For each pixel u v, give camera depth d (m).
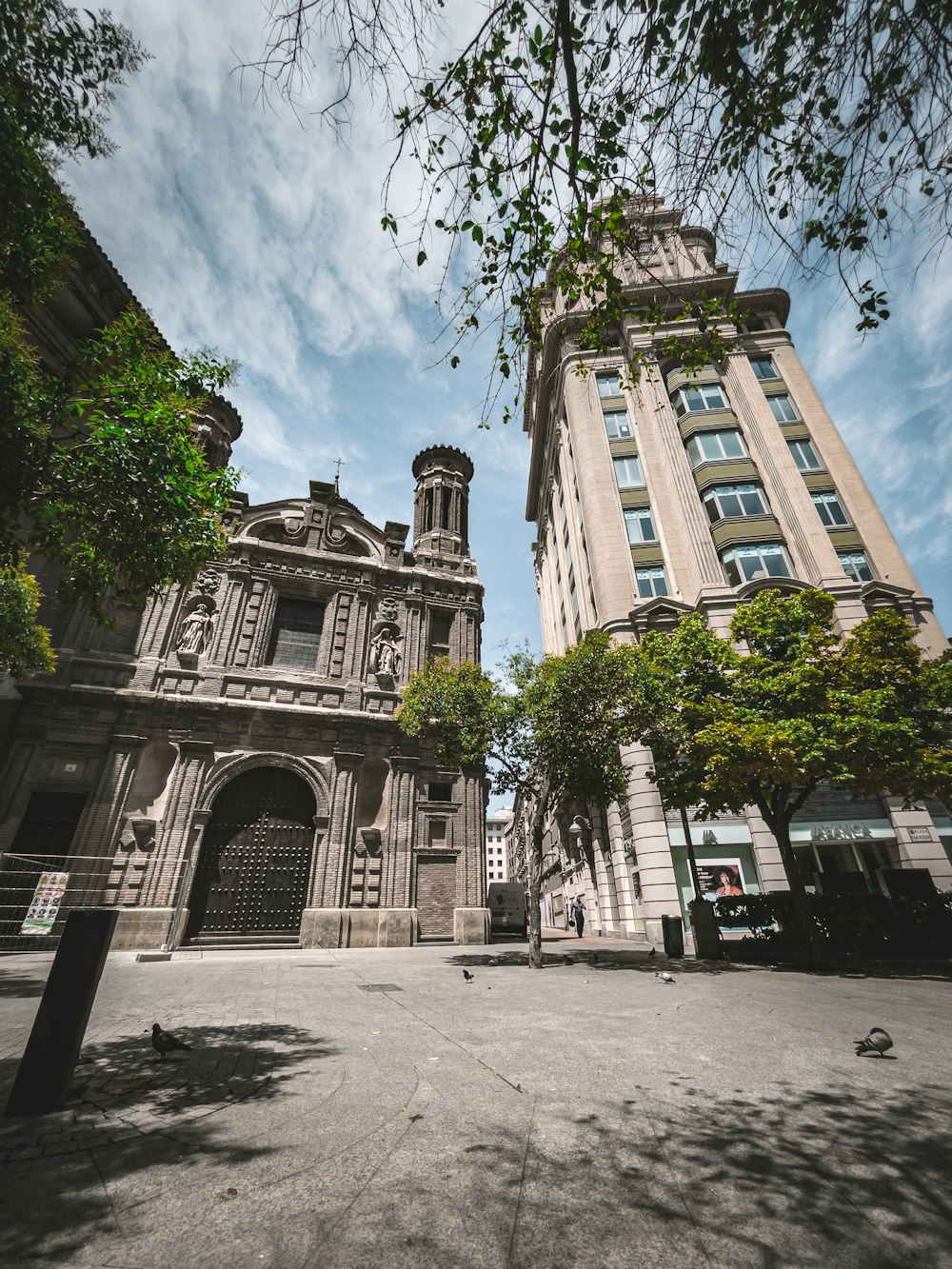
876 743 12.41
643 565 25.22
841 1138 3.37
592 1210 2.59
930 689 14.12
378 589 23.48
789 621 15.41
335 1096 4.10
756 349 29.75
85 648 18.36
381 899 18.33
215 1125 3.55
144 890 16.20
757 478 25.89
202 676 19.28
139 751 17.61
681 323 29.28
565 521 36.12
